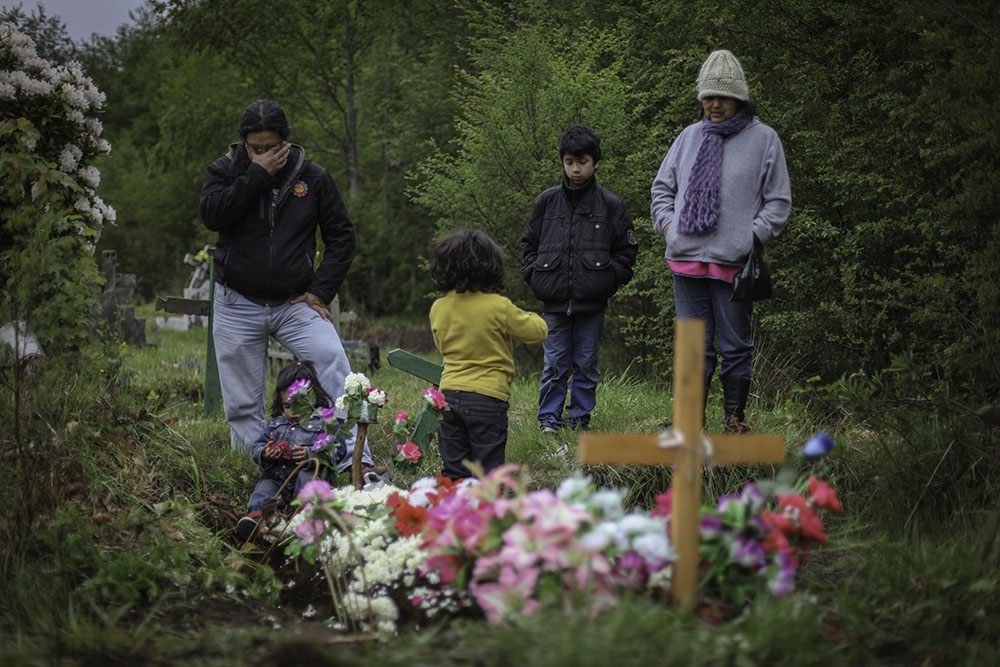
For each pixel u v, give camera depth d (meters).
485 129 9.54
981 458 3.95
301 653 2.59
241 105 19.53
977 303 4.24
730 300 4.42
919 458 4.10
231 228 4.71
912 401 4.10
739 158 4.46
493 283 4.14
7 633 2.96
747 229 4.44
